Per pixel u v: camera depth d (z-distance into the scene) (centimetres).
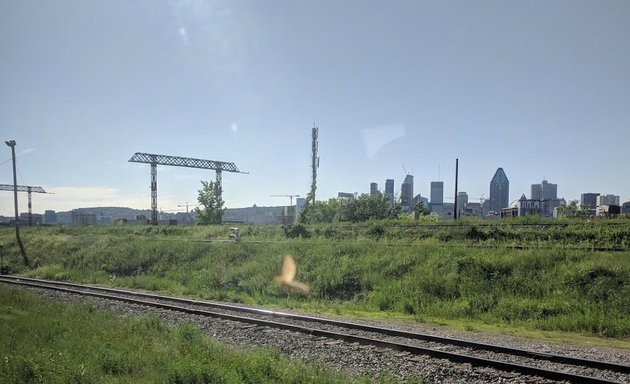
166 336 1206
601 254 1917
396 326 1494
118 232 5456
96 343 1062
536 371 899
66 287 2638
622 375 898
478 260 2050
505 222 3356
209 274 2831
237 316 1575
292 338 1257
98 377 825
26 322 1305
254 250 3067
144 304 1920
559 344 1234
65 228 6494
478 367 956
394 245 2591
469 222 3509
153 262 3422
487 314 1684
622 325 1400
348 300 2170
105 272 3441
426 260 2230
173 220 7650
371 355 1070
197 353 988
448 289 1948
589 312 1526
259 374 836
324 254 2650
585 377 848
